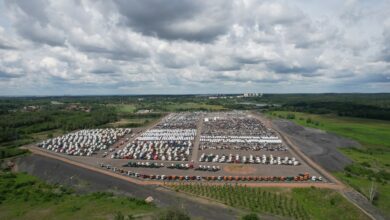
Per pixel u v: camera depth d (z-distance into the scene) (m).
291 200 128.38
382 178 162.75
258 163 186.12
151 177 159.75
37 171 182.50
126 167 182.00
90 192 145.75
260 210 120.00
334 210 120.88
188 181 153.50
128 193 141.00
